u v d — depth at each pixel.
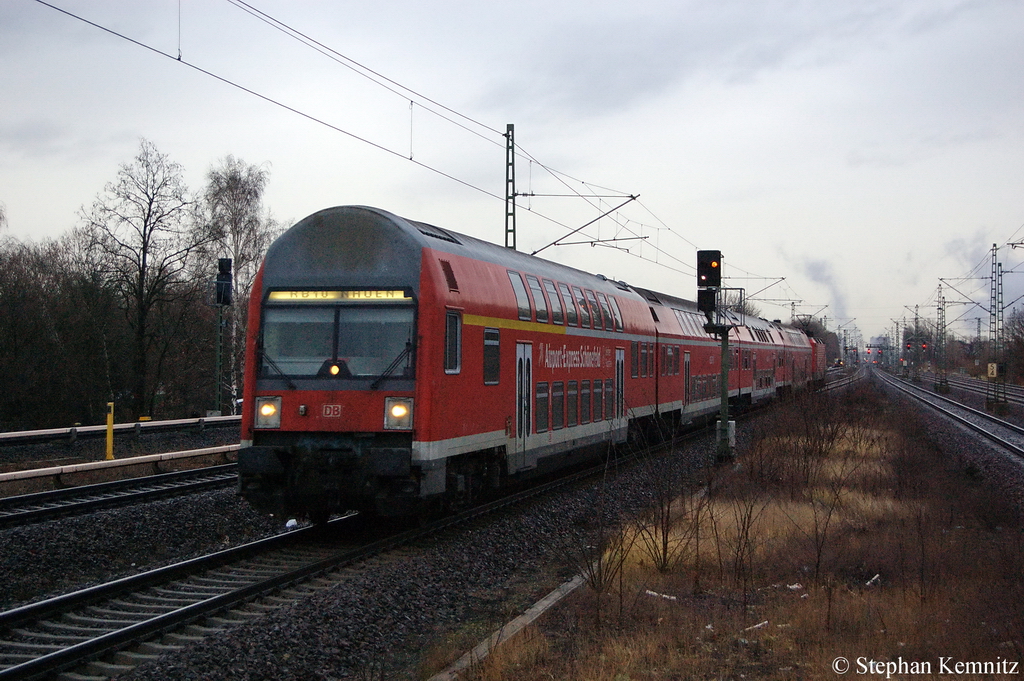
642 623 8.66
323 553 11.49
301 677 7.24
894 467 18.70
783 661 7.50
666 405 24.66
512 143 29.27
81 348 39.50
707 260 20.50
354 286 11.90
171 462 20.14
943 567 10.09
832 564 10.62
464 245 13.66
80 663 7.23
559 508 15.34
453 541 12.21
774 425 21.81
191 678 6.89
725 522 12.91
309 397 11.75
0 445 21.91
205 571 10.45
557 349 16.42
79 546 11.49
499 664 7.40
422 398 11.48
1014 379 81.00
